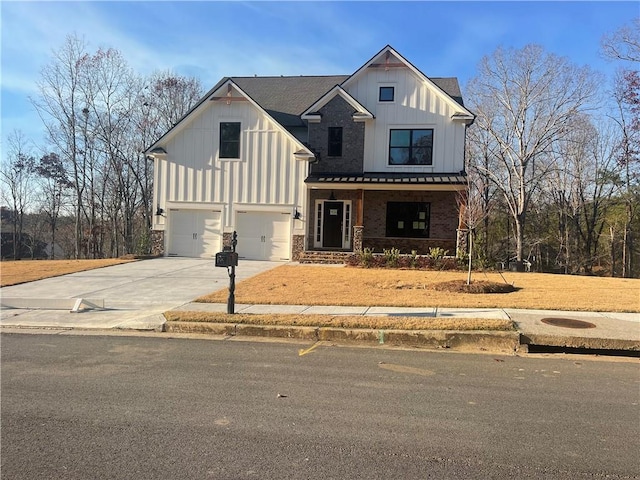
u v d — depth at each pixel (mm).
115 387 5570
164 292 12820
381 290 12312
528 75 31141
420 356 7105
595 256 37594
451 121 21391
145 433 4234
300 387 5582
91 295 12562
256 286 13211
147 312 10320
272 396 5254
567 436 4199
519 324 8109
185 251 22234
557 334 7449
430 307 9883
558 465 3652
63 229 52500
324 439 4117
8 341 8188
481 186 21562
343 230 22688
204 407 4902
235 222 21781
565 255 37719
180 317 9203
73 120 37000
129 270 17625
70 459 3740
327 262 19906
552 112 30672
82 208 40062
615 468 3611
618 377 6027
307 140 23094
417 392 5414
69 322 9672
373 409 4859
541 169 35531
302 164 21234
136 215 44594
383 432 4273
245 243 21781
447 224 21984
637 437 4180
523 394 5348
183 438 4129
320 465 3637
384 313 9344
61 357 7035
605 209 38188
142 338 8398
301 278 14789
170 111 39062
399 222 22438
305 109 24609
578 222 37844
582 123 32219
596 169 36156
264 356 7090
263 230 21703
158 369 6371
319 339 8250
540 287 12727
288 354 7211
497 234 42000
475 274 15789
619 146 33844
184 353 7285
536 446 3988
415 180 19922
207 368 6418
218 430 4305
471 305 9969
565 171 34156
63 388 5516
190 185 22094
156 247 22312
